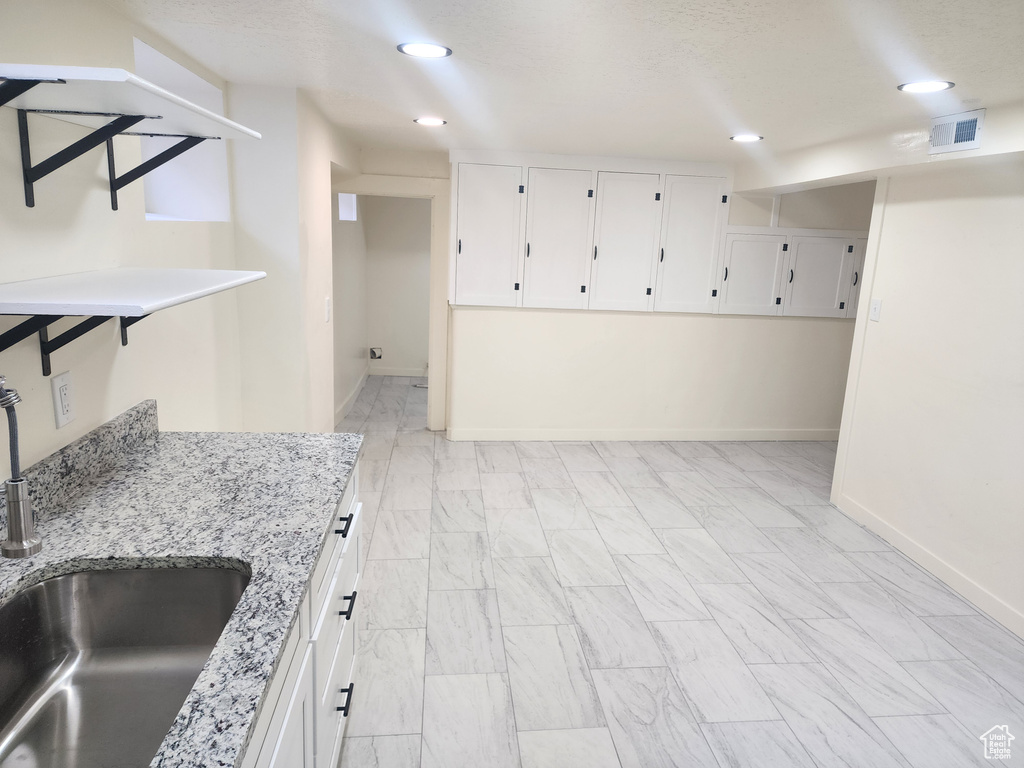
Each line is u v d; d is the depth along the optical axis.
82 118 1.43
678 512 3.79
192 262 2.46
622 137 3.72
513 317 4.82
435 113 3.25
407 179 4.77
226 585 1.30
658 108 2.89
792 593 2.96
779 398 5.18
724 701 2.25
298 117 2.88
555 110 3.03
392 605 2.75
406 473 4.27
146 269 1.75
